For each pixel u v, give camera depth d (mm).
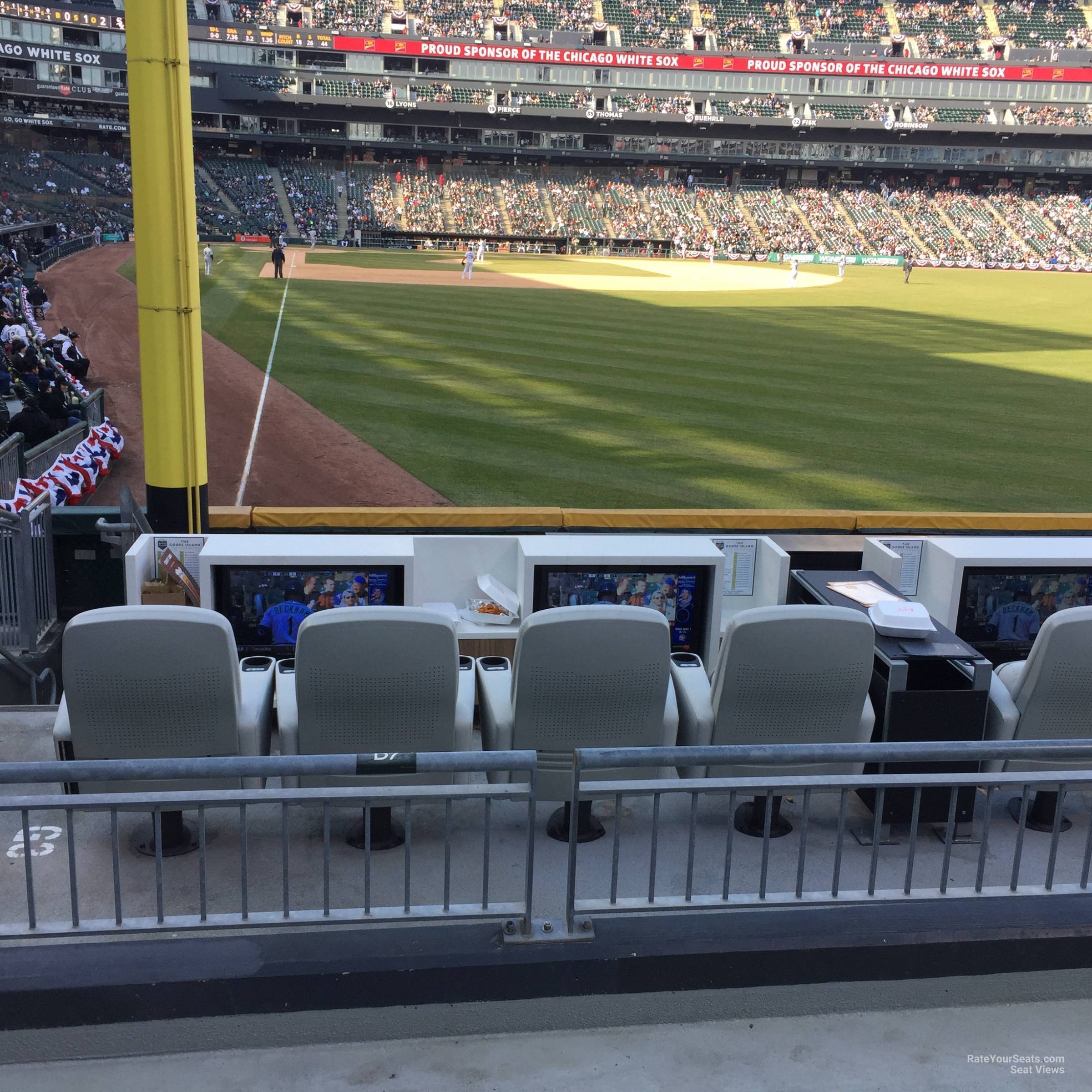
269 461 16219
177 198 7844
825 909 3807
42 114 64500
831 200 76688
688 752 3498
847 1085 3389
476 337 28891
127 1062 3412
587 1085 3355
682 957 3562
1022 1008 3797
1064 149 75062
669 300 41000
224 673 4066
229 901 3955
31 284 30469
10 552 8180
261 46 68062
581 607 4180
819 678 4316
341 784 4344
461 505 14344
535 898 3953
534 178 76562
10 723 5586
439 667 4102
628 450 17547
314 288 39688
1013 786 3830
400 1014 3510
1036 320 38906
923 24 76125
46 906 3906
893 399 22781
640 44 73625
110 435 16438
